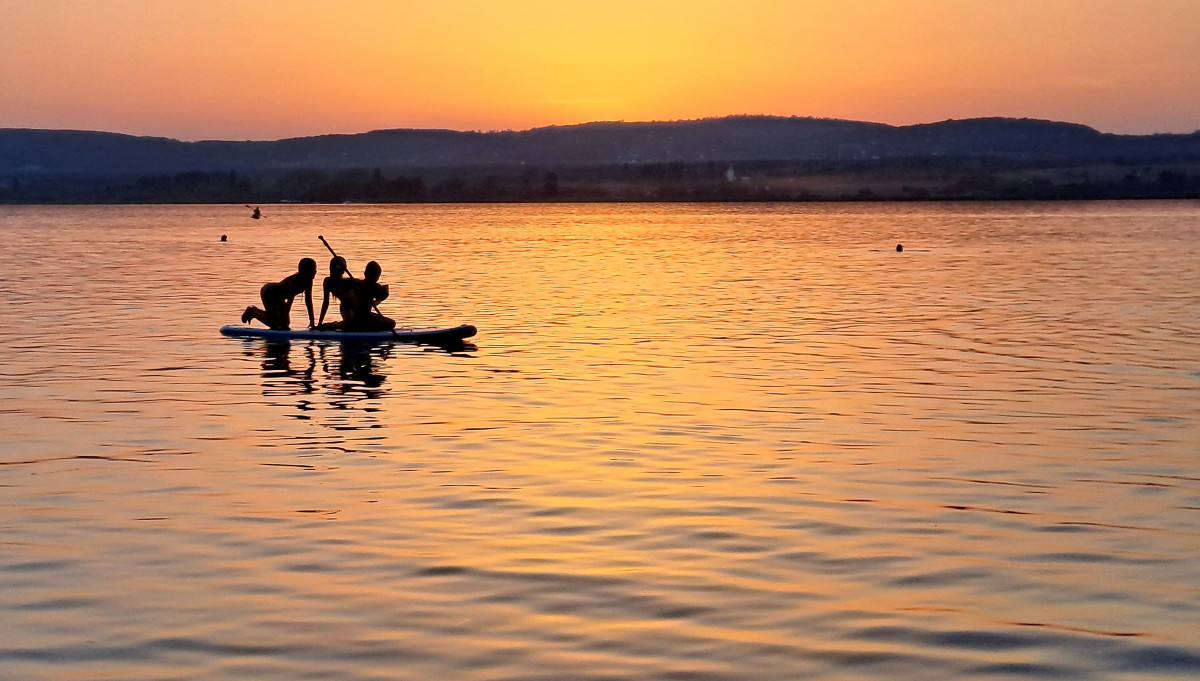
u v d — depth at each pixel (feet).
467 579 30.19
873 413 52.65
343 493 38.68
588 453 44.62
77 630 26.81
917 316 93.76
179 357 71.00
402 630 26.78
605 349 74.02
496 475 41.11
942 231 286.87
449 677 24.29
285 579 30.19
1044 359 69.10
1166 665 24.91
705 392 58.13
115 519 35.65
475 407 54.24
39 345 76.48
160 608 28.14
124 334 82.33
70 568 31.07
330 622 27.27
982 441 46.80
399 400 56.18
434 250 202.59
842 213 496.23
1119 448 45.55
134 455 44.34
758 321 90.12
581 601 28.60
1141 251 190.60
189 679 24.22
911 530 34.60
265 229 310.86
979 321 89.81
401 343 77.25
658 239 247.50
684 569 30.99
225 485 39.70
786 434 48.16
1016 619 27.50
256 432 48.65
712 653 25.50
